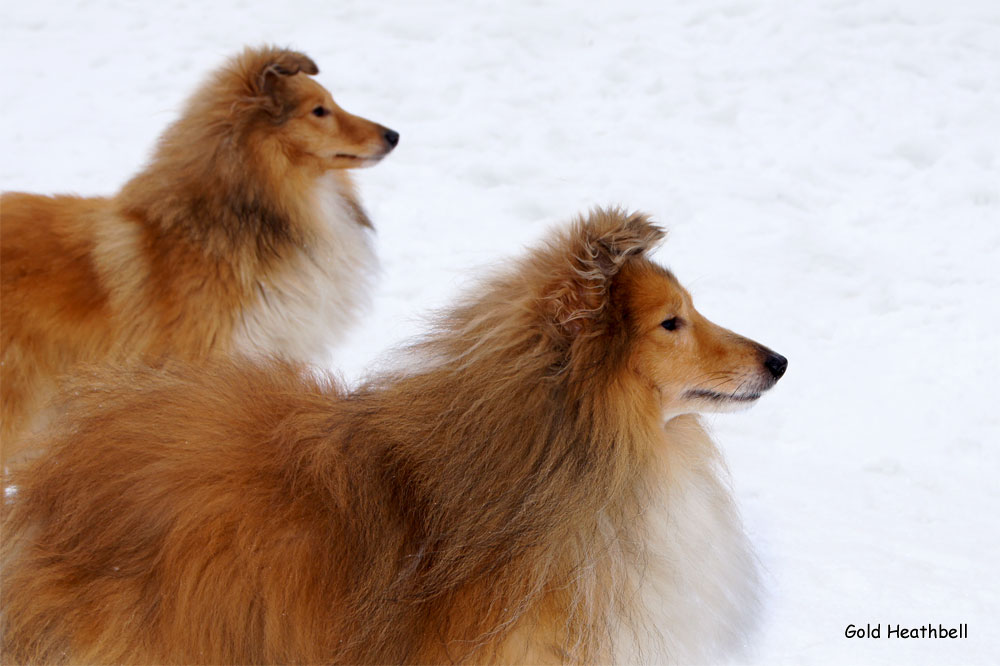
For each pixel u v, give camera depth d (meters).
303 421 5.13
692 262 12.90
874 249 13.12
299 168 8.75
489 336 4.82
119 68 18.39
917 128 15.88
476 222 13.75
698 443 5.41
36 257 8.18
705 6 19.66
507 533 4.71
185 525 4.83
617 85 17.33
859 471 8.86
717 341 5.13
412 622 4.80
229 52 18.78
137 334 8.23
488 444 4.72
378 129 9.00
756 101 16.78
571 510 4.71
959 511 8.23
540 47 18.52
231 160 8.41
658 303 4.95
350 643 4.79
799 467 8.91
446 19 19.56
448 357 4.91
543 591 4.77
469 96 17.03
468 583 4.77
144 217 8.38
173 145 8.54
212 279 8.30
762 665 6.16
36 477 5.21
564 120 16.39
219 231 8.32
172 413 5.24
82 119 16.58
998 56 17.72
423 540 4.82
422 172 15.03
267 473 4.97
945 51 17.83
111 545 4.91
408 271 12.49
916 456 9.12
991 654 6.32
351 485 4.88
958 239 13.32
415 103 16.91
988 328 11.30
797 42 18.22
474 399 4.75
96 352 8.21
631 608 4.91
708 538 5.33
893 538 7.78
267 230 8.53
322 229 8.95
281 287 8.61
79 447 5.17
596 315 4.81
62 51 19.02
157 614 4.80
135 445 5.08
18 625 5.02
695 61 17.89
